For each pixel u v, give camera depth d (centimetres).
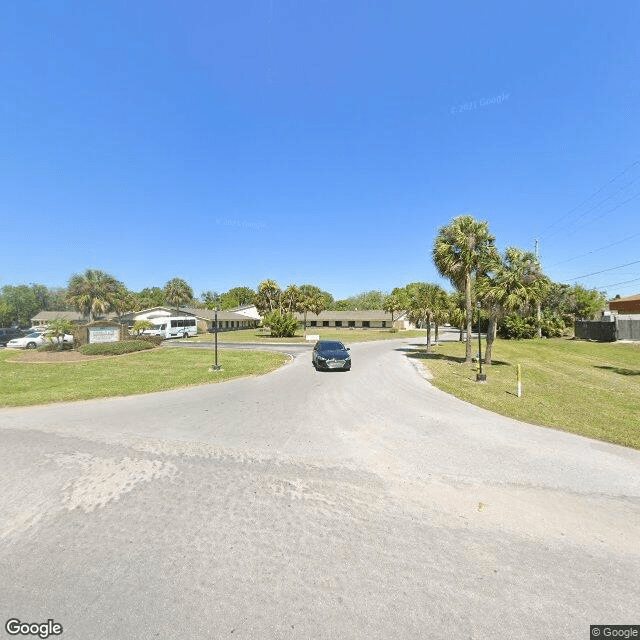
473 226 1991
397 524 427
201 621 286
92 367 1992
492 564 353
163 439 742
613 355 2711
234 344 3666
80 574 340
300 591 318
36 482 541
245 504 475
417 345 3634
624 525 424
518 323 4288
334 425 845
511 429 813
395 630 276
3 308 6906
